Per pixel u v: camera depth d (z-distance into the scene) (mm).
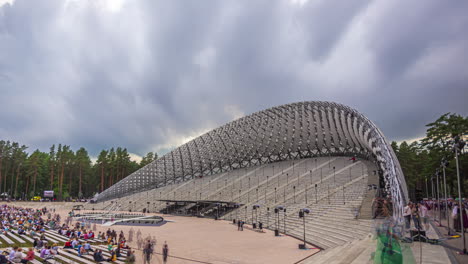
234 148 95688
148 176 108312
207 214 67812
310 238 32219
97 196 106500
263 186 71875
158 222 55781
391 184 28266
